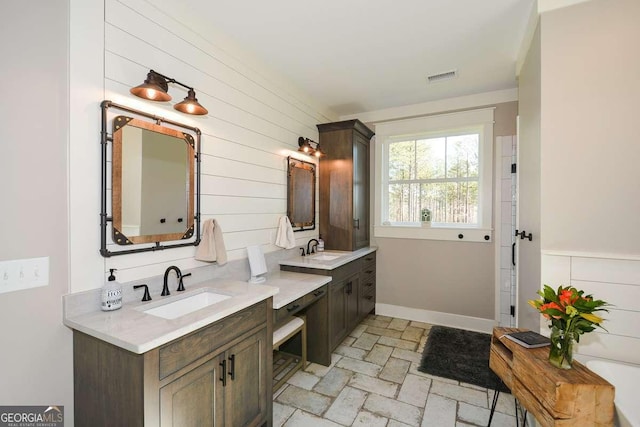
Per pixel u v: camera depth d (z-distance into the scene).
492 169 3.07
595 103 1.55
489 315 3.11
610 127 1.53
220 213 2.03
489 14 1.81
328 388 2.10
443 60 2.39
